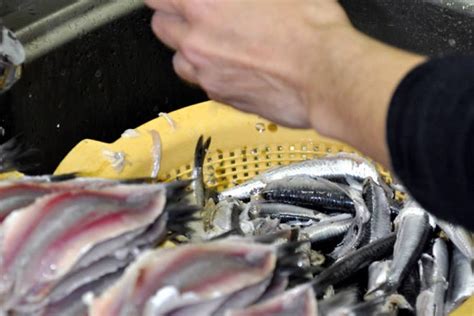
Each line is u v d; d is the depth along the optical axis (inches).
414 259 49.4
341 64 31.6
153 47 59.7
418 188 29.1
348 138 31.5
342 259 48.1
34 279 31.0
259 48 33.5
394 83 30.3
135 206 32.8
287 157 58.1
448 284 49.5
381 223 53.4
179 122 54.9
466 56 29.5
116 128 60.9
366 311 33.9
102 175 50.7
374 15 57.4
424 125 28.6
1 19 49.5
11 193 33.0
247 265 31.9
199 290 30.9
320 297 35.9
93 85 57.9
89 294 30.9
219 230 49.9
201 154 53.3
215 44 34.4
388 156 29.6
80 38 55.6
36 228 31.5
